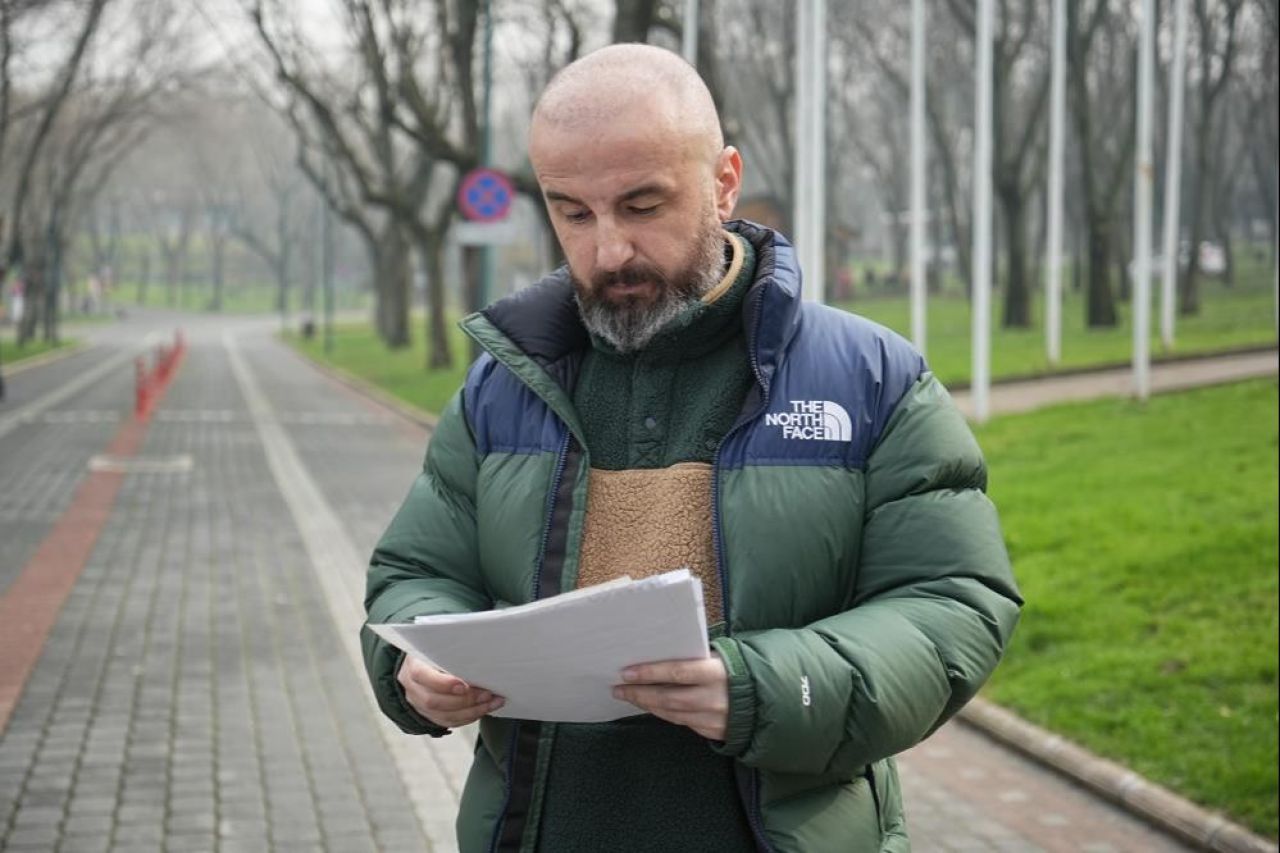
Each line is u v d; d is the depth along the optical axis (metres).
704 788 2.10
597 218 1.99
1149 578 7.96
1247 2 15.18
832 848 2.07
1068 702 6.52
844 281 51.00
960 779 6.02
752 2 37.59
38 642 8.16
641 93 1.96
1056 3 18.70
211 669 7.68
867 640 1.96
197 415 25.67
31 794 5.75
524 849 2.14
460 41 26.27
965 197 51.59
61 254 61.91
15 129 53.34
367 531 12.41
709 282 2.06
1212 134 26.17
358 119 35.06
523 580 2.14
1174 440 12.46
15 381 35.38
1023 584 8.21
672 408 2.16
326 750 6.39
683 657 1.86
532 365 2.20
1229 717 5.98
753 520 2.06
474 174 19.20
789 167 37.12
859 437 2.12
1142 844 5.25
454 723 2.04
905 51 40.50
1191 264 22.30
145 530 12.27
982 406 15.59
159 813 5.59
